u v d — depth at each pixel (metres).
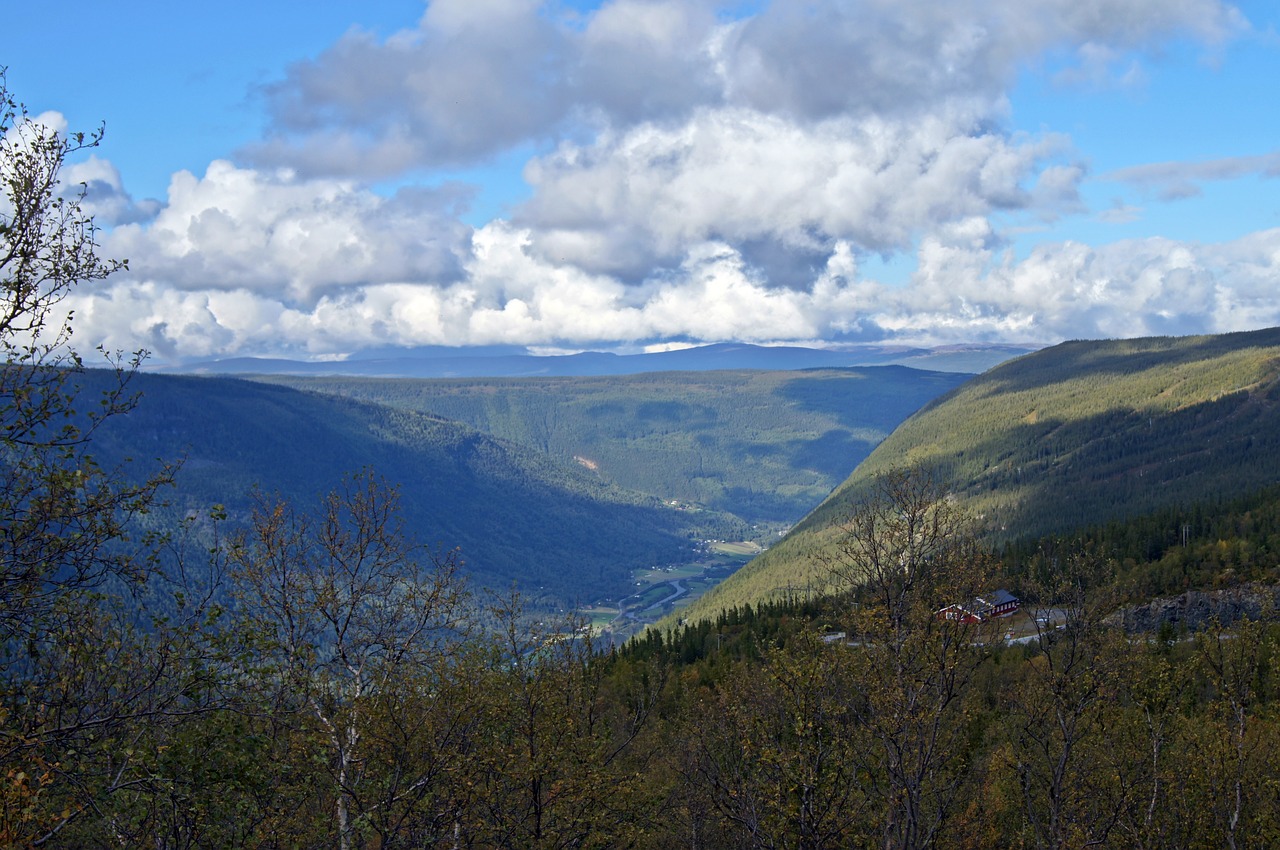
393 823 24.16
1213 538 148.38
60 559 18.00
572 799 30.83
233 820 21.11
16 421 17.59
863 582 34.22
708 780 35.56
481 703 26.59
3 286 17.95
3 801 15.17
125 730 19.14
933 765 32.94
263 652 21.08
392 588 26.06
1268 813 34.25
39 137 18.92
